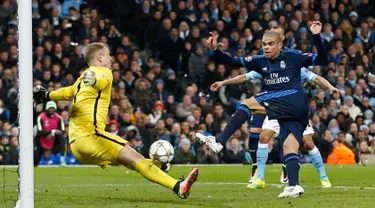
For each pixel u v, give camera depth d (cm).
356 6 4244
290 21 3903
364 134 3309
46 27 3472
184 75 3572
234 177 2170
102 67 1255
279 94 1379
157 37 3709
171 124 3241
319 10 4075
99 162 1245
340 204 1223
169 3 3841
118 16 3825
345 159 3123
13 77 3231
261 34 3806
